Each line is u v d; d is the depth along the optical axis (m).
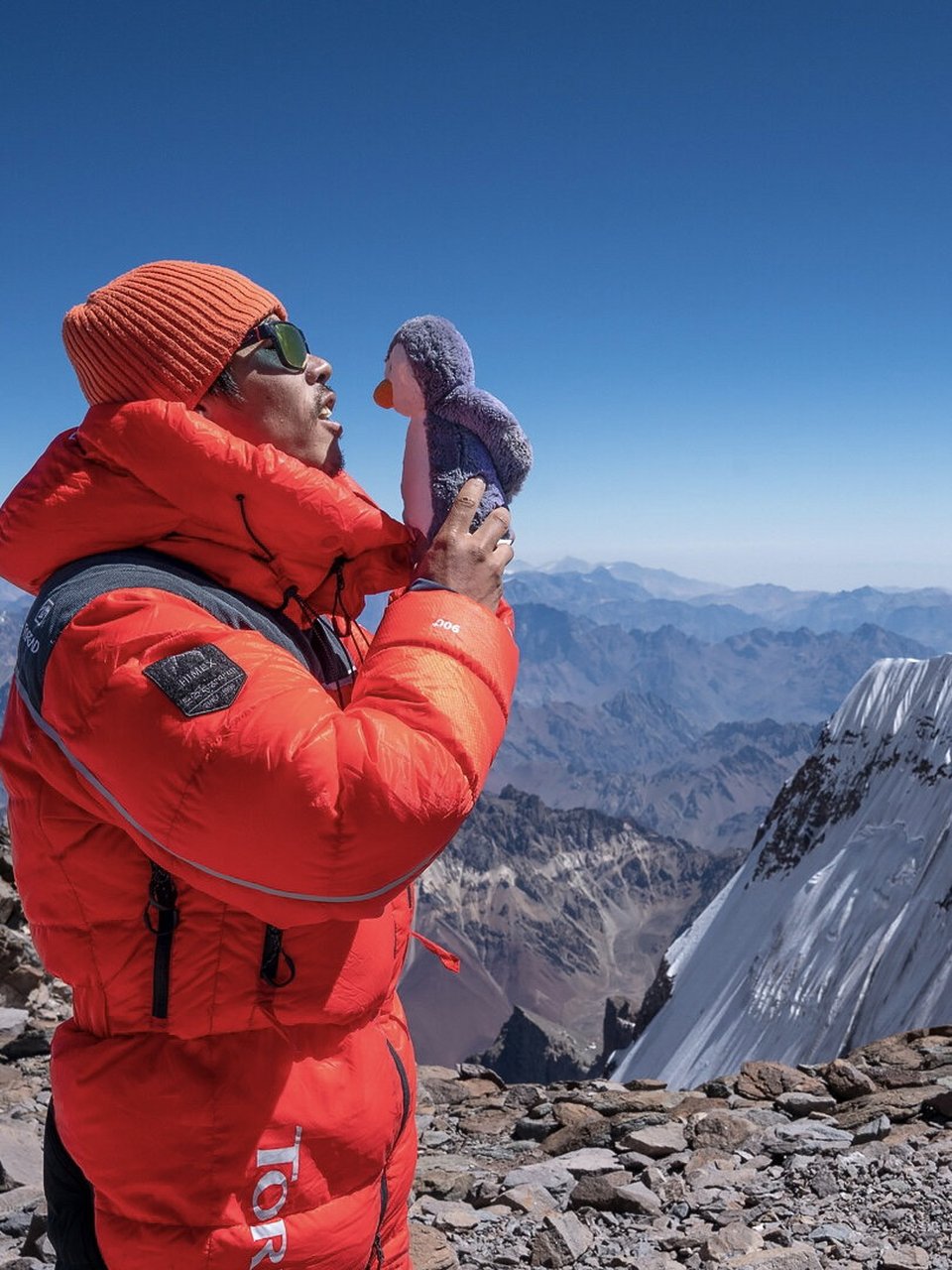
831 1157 5.73
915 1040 7.88
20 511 2.25
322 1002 2.20
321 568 2.40
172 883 2.12
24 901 2.28
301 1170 2.15
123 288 2.34
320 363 2.51
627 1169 5.92
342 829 1.97
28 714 2.18
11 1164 5.98
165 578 2.21
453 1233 5.18
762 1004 117.25
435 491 2.44
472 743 2.11
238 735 1.97
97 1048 2.17
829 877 128.38
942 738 134.50
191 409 2.35
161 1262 2.10
